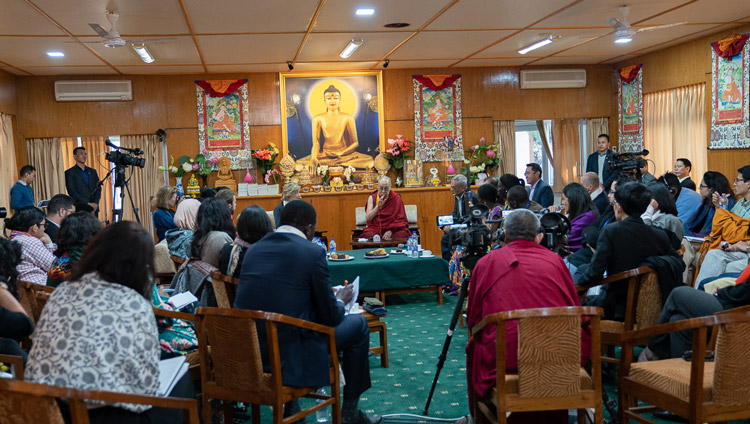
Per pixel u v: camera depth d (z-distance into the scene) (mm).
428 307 6789
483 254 3900
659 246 3832
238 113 10594
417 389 4227
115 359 2109
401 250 7246
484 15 7039
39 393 1804
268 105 10688
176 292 4199
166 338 3400
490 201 6652
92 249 2230
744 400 2561
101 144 11219
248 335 2812
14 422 1898
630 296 3705
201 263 4129
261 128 10680
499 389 2650
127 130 10352
